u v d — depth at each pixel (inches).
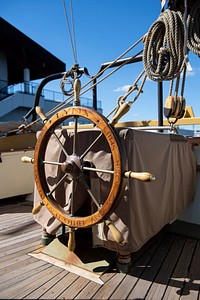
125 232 64.9
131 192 65.0
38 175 73.7
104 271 68.8
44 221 82.7
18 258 76.7
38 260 75.4
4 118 583.8
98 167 67.1
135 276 67.9
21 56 629.9
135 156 65.9
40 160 74.3
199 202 106.8
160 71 71.2
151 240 92.4
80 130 70.9
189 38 63.0
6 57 615.8
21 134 194.9
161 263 75.7
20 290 60.4
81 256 74.7
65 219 67.5
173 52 67.6
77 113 66.2
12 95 591.5
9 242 89.9
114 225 62.6
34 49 581.3
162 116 126.6
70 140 73.5
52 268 70.7
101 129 61.6
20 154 162.7
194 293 61.1
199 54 62.0
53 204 70.9
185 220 108.7
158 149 77.7
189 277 68.2
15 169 160.2
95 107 152.5
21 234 98.8
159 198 78.9
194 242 91.5
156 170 76.8
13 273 68.0
